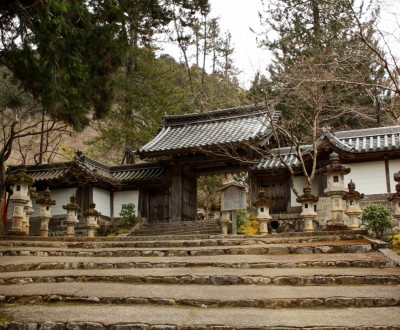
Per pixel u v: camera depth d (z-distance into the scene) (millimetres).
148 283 7535
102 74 17734
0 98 19578
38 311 6094
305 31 24766
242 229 18406
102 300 6520
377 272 7449
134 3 19922
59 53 13820
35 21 13617
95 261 9031
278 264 8281
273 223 20047
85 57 16734
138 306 6305
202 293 6707
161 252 10008
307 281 7234
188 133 23250
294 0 25188
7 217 21703
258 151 20219
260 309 6070
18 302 6594
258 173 20984
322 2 18672
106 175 22969
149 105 27547
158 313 5914
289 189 20547
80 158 22469
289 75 20375
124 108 27109
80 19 15359
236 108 23500
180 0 24500
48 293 6793
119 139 26797
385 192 18109
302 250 9391
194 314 5852
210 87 35688
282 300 6184
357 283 7117
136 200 23266
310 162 19609
